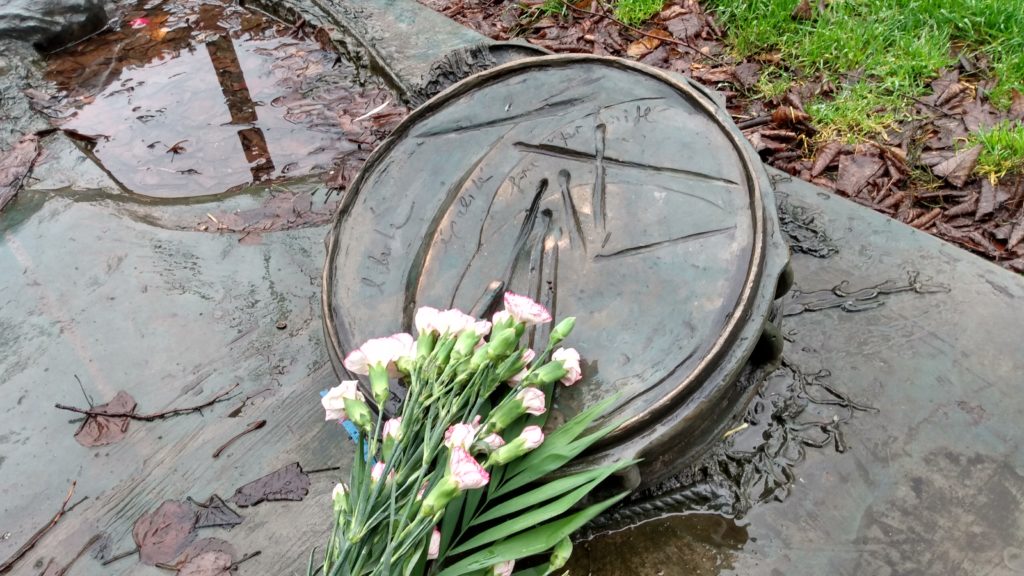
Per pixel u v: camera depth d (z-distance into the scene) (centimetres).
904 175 274
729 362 146
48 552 167
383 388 135
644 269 155
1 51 333
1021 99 289
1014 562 148
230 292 217
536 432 131
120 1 379
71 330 212
